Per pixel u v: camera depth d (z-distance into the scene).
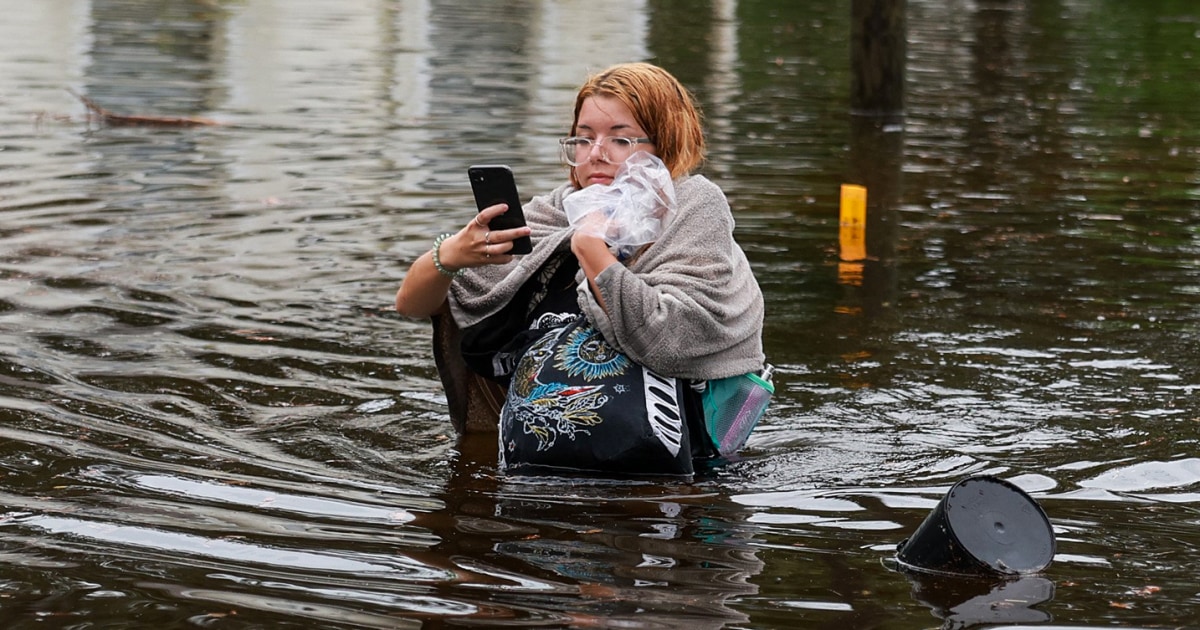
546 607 7.53
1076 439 11.12
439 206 20.22
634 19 53.50
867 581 7.99
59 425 10.87
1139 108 32.66
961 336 14.19
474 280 10.95
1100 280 16.52
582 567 8.19
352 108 29.53
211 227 18.59
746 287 10.62
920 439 11.17
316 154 24.14
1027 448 10.91
